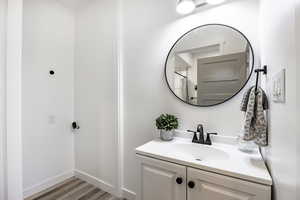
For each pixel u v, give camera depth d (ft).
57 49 6.69
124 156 5.86
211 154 3.82
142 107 5.44
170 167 3.30
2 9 3.71
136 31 5.53
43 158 6.23
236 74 3.91
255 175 2.51
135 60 5.57
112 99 6.00
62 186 6.48
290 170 1.71
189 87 4.52
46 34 6.29
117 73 5.81
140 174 3.81
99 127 6.44
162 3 4.97
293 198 1.61
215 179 2.78
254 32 3.72
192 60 4.47
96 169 6.56
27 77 5.73
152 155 3.57
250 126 2.95
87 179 6.84
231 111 3.98
